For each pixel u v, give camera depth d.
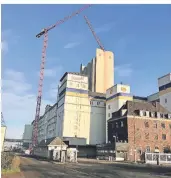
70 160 57.81
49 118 139.38
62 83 114.06
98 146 81.12
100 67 139.25
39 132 173.00
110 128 84.81
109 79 138.75
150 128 76.50
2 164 23.70
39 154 89.88
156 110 81.69
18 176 21.84
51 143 75.25
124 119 76.69
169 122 79.81
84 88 109.31
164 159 62.59
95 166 43.47
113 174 28.67
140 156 71.94
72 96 106.44
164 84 91.50
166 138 77.69
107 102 107.44
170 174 30.67
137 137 73.88
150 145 74.81
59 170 32.78
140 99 110.94
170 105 87.12
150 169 39.03
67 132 101.94
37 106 150.50
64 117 103.12
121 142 71.06
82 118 105.69
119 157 69.31
